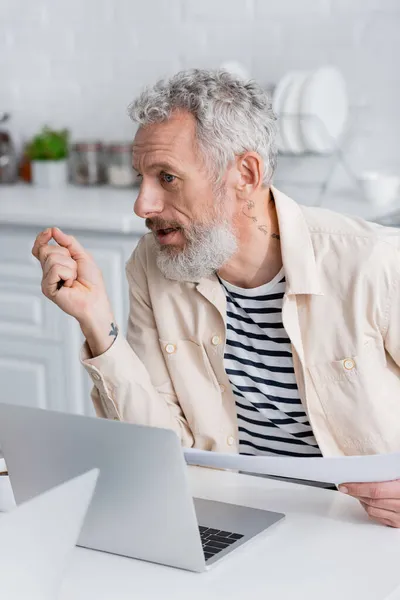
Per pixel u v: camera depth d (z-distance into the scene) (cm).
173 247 167
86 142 375
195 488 153
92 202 336
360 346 166
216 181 160
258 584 118
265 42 339
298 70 335
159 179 161
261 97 165
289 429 177
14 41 388
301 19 331
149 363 184
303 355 168
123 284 308
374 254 165
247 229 168
